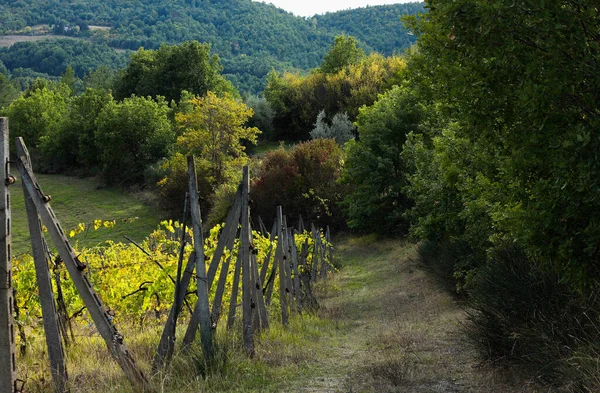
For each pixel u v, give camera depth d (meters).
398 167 33.50
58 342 5.21
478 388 6.23
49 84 122.06
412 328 10.84
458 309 12.38
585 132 4.79
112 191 61.78
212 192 46.44
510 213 6.71
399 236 32.84
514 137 5.82
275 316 11.67
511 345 6.53
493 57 5.37
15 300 8.54
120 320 10.07
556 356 5.78
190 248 10.48
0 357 4.74
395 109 33.62
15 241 36.88
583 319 5.97
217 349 6.95
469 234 12.99
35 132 83.00
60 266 8.42
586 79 5.20
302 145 43.25
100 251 10.88
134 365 5.66
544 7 4.81
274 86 88.06
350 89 71.38
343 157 41.44
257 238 13.31
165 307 10.44
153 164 62.19
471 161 12.33
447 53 5.95
